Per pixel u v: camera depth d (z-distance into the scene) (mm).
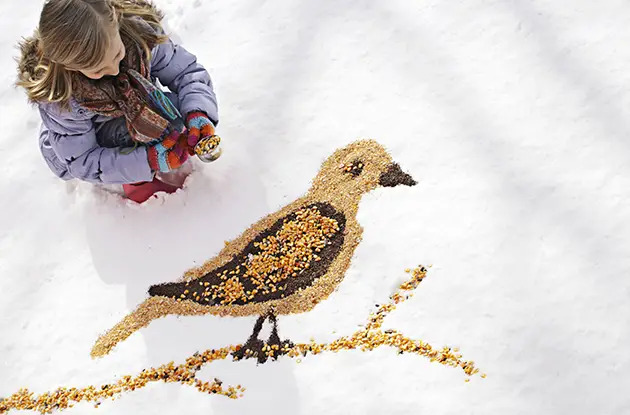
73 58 2098
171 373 2531
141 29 2373
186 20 3277
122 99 2438
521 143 2717
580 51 2850
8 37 3398
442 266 2531
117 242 2855
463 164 2729
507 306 2416
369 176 2781
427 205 2668
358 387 2379
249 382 2465
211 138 2613
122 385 2543
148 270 2779
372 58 3041
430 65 2967
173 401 2479
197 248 2787
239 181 2885
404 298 2512
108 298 2748
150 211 2887
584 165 2623
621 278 2395
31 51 2277
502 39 2953
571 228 2512
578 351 2311
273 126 2975
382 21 3109
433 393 2328
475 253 2529
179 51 2703
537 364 2314
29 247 2908
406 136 2832
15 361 2678
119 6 2262
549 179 2621
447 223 2611
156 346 2600
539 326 2365
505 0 3025
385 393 2355
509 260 2494
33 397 2588
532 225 2547
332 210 2752
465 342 2389
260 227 2783
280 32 3178
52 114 2408
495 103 2822
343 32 3123
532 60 2879
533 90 2816
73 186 2990
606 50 2826
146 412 2477
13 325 2754
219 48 3197
